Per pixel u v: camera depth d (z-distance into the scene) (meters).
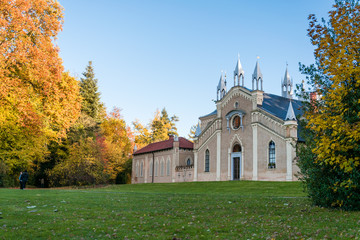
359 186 13.96
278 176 41.91
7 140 37.53
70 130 61.31
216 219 13.27
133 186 47.97
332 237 9.79
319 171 15.79
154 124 102.19
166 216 14.12
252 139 46.31
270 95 53.66
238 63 51.16
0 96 32.88
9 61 32.28
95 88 81.12
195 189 38.00
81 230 11.05
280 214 14.59
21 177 32.66
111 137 78.50
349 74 12.80
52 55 36.41
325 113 13.87
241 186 36.81
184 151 62.94
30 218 12.88
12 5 32.84
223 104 52.28
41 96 36.97
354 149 13.17
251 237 10.08
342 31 13.22
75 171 52.84
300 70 15.69
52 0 37.72
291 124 41.06
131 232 10.88
